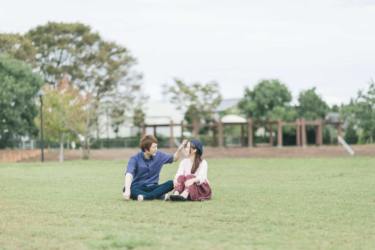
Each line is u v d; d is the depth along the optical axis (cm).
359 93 5397
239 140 6312
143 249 683
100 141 6234
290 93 7000
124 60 6388
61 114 4638
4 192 1363
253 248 682
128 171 1162
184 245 700
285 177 1823
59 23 6862
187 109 6234
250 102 6969
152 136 1167
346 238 738
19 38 6600
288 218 899
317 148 4841
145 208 1028
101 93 6425
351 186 1462
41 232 796
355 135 6069
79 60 6694
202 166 1151
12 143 5591
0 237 766
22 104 5172
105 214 959
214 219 896
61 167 2642
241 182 1636
